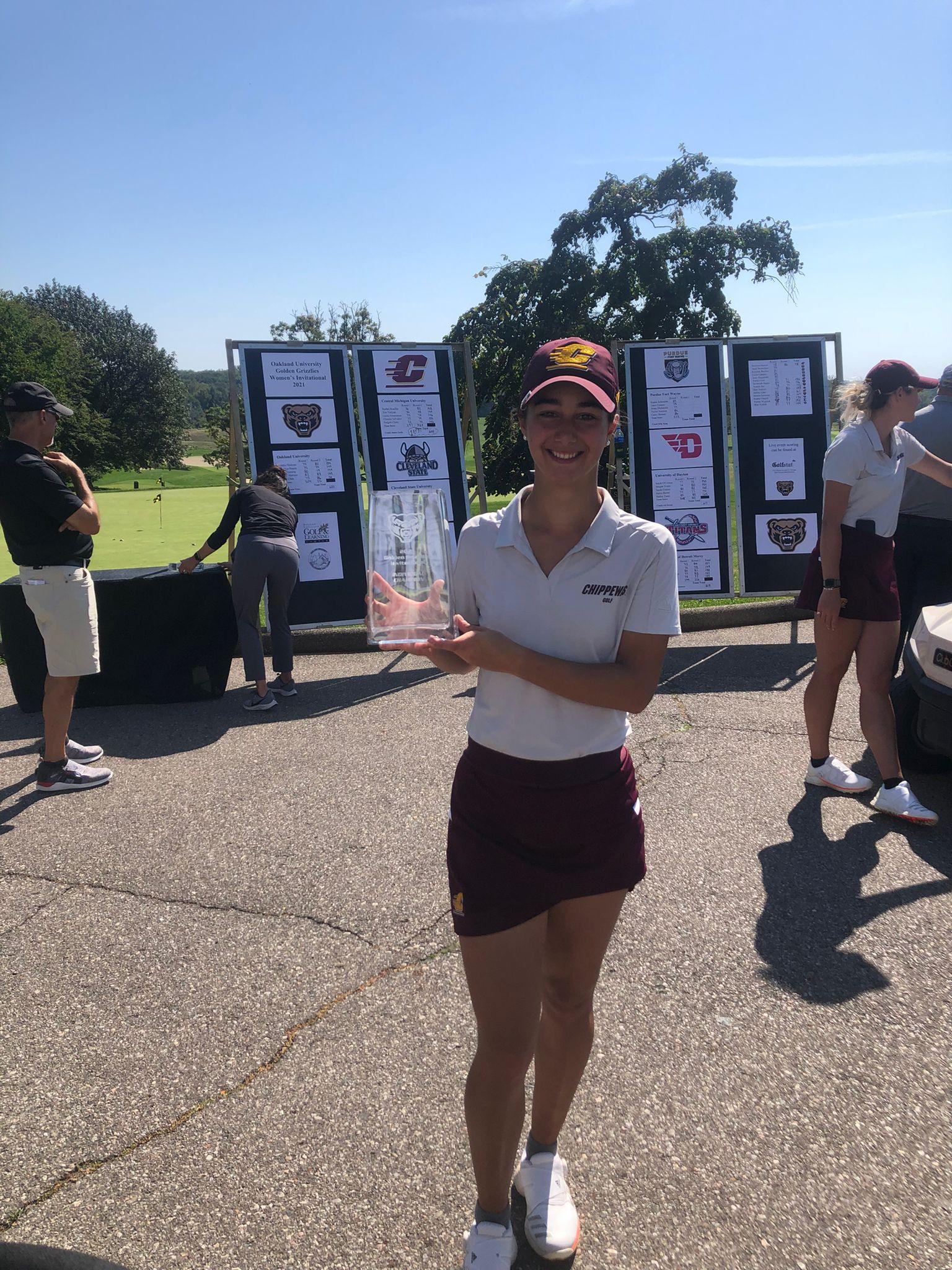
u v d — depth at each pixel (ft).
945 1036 8.28
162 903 11.16
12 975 9.71
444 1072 8.00
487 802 5.56
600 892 5.65
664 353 25.58
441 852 12.29
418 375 25.04
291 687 20.33
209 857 12.36
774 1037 8.34
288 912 10.84
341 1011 8.91
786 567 25.82
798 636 24.43
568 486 5.33
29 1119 7.59
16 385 14.17
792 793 13.84
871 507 12.36
